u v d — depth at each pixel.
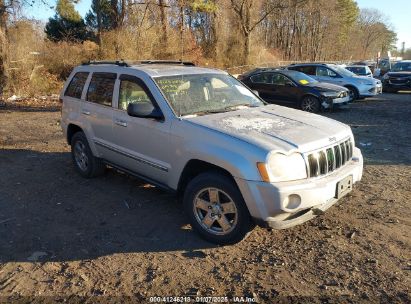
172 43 26.05
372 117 12.55
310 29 69.56
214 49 33.47
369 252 4.05
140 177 5.26
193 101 4.93
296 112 5.13
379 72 28.12
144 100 4.96
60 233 4.59
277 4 40.09
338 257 3.97
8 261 4.01
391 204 5.25
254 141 3.89
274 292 3.45
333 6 70.94
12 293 3.50
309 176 3.95
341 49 85.38
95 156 6.07
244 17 34.62
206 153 4.09
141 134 4.96
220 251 4.14
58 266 3.91
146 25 24.16
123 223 4.82
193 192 4.31
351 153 4.68
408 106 15.41
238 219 4.01
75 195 5.74
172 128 4.52
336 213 4.98
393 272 3.71
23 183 6.29
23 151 8.31
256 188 3.75
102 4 23.33
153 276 3.72
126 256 4.07
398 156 7.65
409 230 4.52
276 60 39.88
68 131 6.63
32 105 15.55
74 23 36.28
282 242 4.29
